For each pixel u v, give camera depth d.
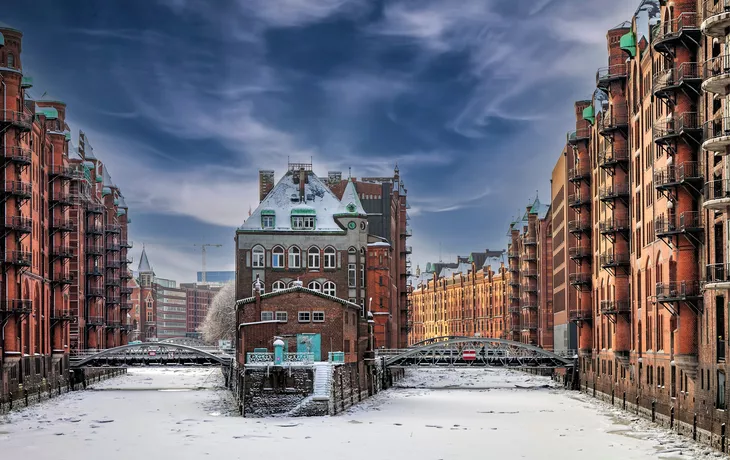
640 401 77.31
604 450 59.19
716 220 56.44
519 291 177.12
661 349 70.44
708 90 54.03
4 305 80.00
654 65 72.44
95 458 57.22
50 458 57.41
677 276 61.47
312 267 116.00
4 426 71.88
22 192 81.62
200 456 57.62
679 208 61.50
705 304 58.38
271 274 115.44
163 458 57.06
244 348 84.94
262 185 132.12
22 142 87.00
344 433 67.19
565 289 122.50
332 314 86.44
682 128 60.31
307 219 116.56
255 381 77.56
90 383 122.94
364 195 146.00
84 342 125.06
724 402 55.16
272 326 85.25
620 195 83.00
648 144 75.81
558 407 86.44
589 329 101.25
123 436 66.06
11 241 81.44
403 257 165.88
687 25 61.00
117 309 149.88
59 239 103.62
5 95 82.00
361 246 116.88
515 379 139.00
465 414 80.56
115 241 142.88
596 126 96.81
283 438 64.62
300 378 77.69
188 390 111.19
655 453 57.34
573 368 110.69
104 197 142.12
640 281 78.50
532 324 154.88
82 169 120.94
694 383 61.00
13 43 85.19
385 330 133.62
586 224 101.56
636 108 80.31
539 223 151.12
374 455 57.97
